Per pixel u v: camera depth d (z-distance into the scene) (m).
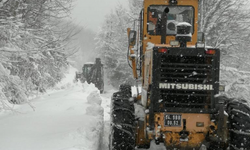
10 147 5.11
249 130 4.90
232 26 18.06
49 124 6.88
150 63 5.15
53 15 8.81
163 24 6.30
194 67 4.88
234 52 18.38
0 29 7.48
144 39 6.43
